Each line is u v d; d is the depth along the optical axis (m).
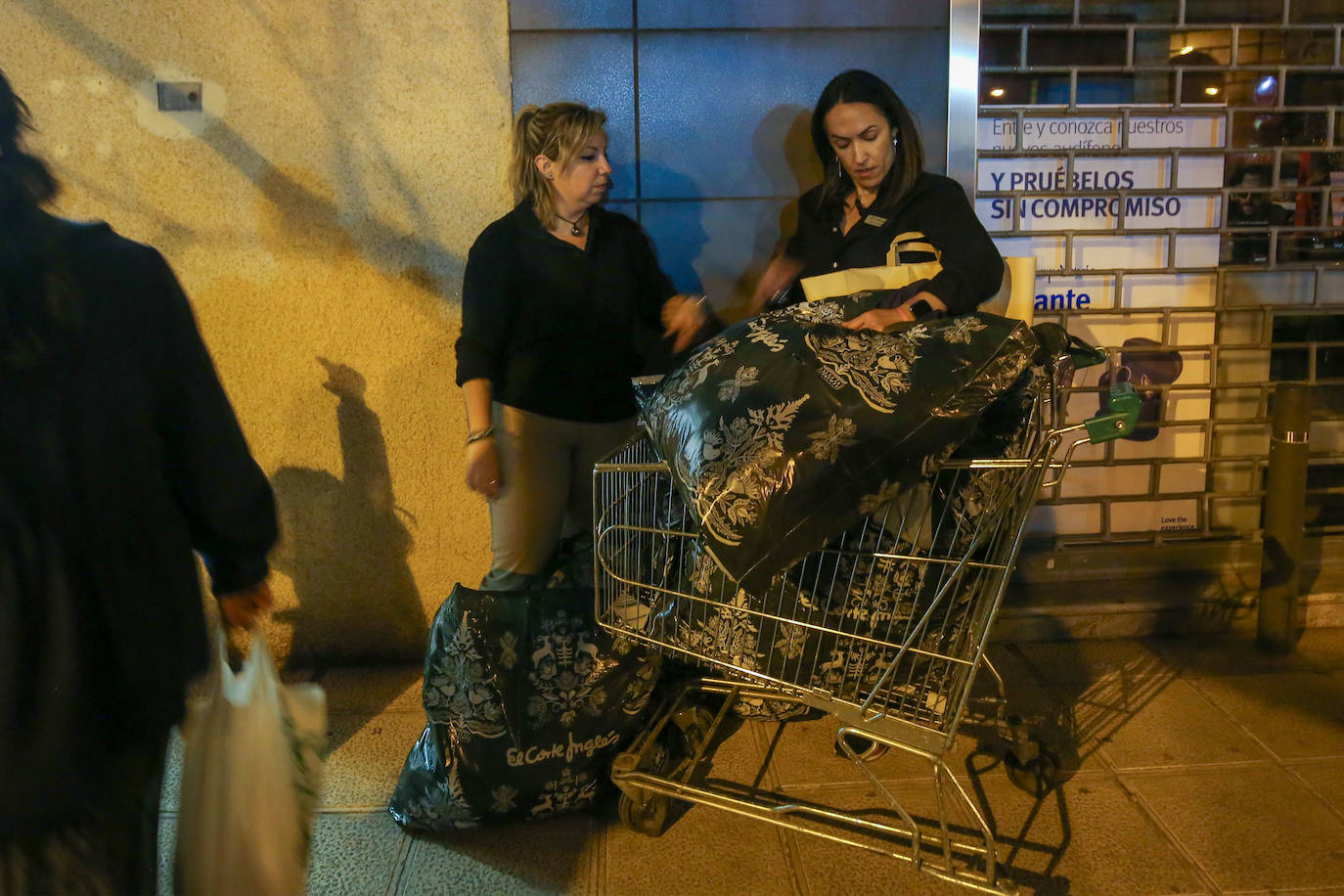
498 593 2.78
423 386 3.65
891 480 2.12
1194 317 3.94
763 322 2.37
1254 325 3.98
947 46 3.55
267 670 1.91
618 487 2.73
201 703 1.80
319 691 2.02
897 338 2.28
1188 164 3.84
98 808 1.54
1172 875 2.59
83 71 3.41
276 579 3.79
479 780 2.75
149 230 3.52
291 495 3.73
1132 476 4.06
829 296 2.58
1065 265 3.85
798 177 3.60
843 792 2.98
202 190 3.50
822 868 2.65
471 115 3.49
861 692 2.52
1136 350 3.94
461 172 3.52
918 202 2.98
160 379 1.59
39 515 1.46
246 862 1.85
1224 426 4.05
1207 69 3.75
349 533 3.76
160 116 3.45
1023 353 2.24
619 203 3.61
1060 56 3.75
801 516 2.09
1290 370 4.04
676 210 3.62
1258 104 3.82
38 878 1.49
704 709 3.20
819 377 2.17
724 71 3.54
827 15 3.52
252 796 1.86
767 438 2.11
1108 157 3.81
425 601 3.82
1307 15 3.77
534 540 3.13
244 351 3.62
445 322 3.61
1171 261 3.87
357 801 2.99
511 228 2.97
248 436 3.68
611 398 3.12
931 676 2.49
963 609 2.52
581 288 2.99
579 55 3.50
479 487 2.96
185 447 1.65
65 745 1.48
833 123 2.96
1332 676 3.60
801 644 2.49
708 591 2.50
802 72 3.55
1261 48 3.79
